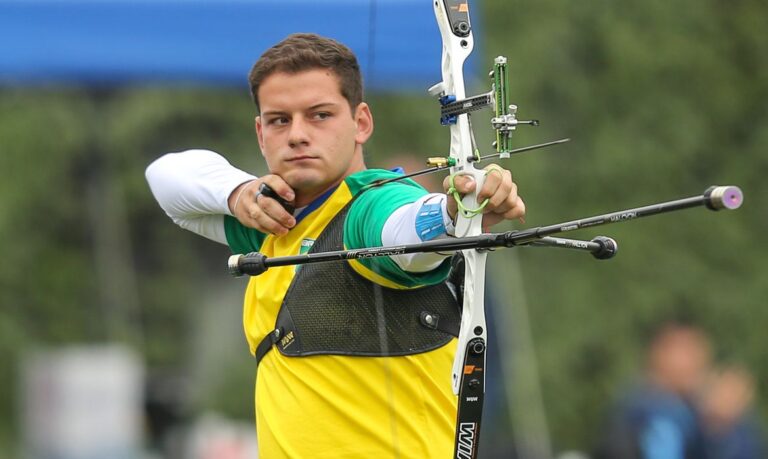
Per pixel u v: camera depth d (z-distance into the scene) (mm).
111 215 44688
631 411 25781
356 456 11875
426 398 11992
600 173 41844
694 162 43438
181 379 41719
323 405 11945
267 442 12383
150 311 45656
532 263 40875
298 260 10922
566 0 42625
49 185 44844
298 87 11836
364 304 11836
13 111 44219
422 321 11945
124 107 43562
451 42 11391
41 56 21141
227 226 13359
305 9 20656
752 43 44344
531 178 40156
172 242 46188
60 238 46000
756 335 41125
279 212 12031
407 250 10414
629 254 41188
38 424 36281
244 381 40688
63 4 21094
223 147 43656
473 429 11320
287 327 12141
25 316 45250
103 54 21219
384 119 39156
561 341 39625
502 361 27344
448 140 39344
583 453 38875
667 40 43344
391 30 20172
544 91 42062
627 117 42906
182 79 21594
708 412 27062
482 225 10773
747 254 42500
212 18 21156
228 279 46594
